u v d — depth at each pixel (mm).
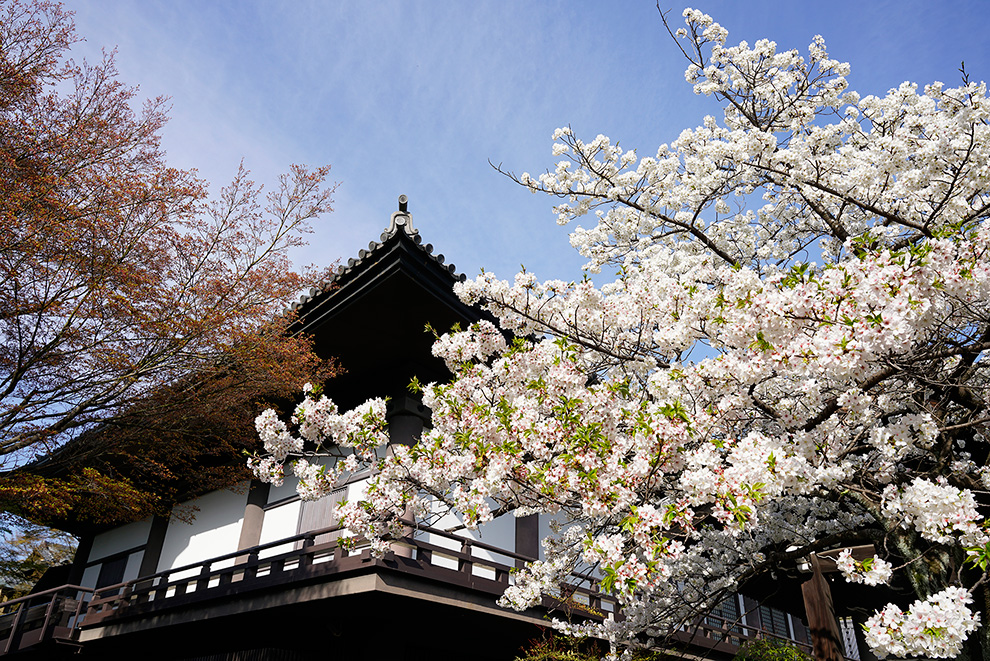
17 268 8789
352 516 5129
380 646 8109
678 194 7613
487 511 4367
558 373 4852
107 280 9414
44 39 9828
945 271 3477
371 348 10281
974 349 4262
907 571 5078
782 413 4562
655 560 3568
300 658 9016
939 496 3453
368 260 8578
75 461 10297
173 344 9688
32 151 9641
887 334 3361
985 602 4703
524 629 8938
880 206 6402
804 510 7438
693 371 4535
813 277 3703
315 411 5383
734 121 8852
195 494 12234
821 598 8516
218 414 10258
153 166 10875
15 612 11844
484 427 4699
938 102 7164
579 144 8367
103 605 11281
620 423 4727
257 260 10797
